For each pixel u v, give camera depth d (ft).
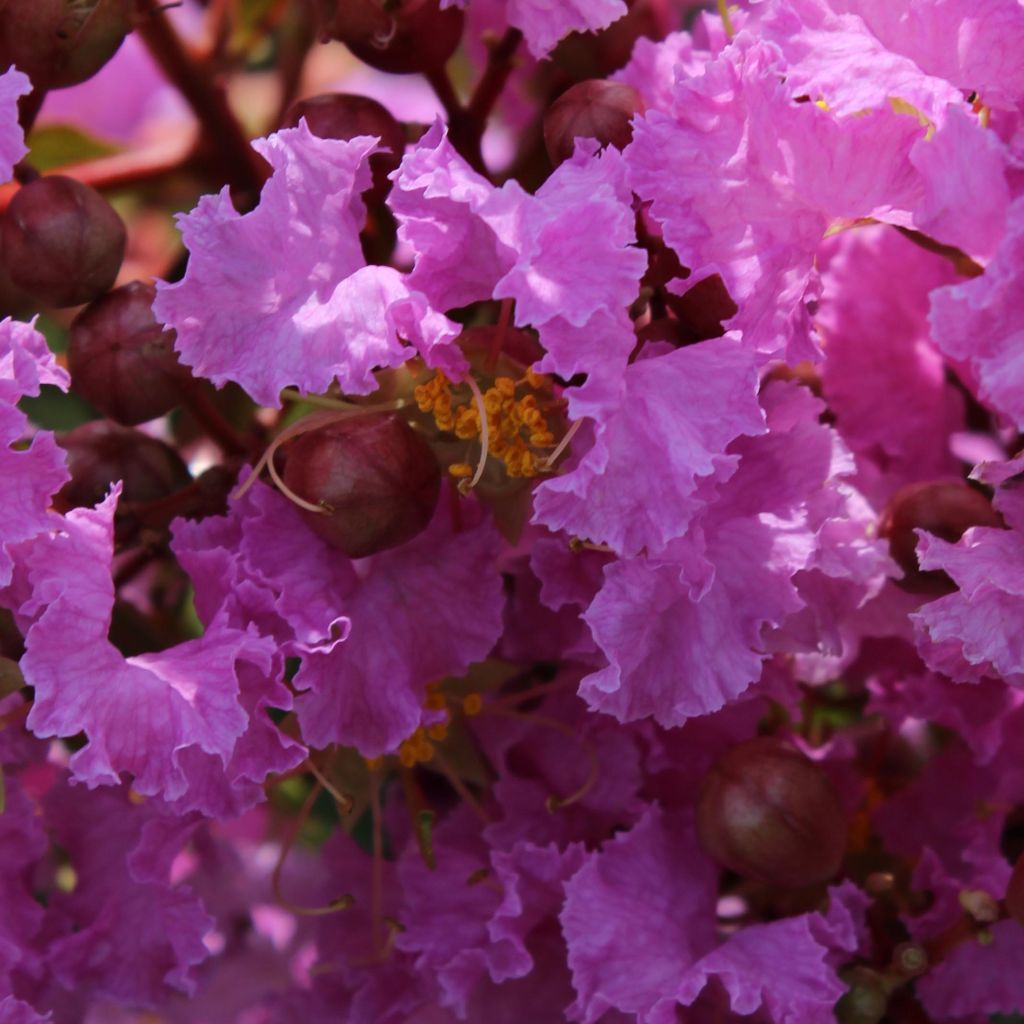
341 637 0.81
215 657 0.81
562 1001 0.87
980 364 0.78
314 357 0.80
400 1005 0.87
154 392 0.85
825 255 0.87
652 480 0.80
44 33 0.85
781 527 0.82
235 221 0.81
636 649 0.81
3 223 0.85
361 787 0.88
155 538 0.86
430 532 0.84
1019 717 0.86
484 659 0.85
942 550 0.81
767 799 0.84
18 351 0.81
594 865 0.85
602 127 0.82
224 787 0.81
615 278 0.79
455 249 0.80
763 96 0.80
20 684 0.82
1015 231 0.78
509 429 0.82
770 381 0.83
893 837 0.87
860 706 0.90
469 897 0.87
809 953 0.83
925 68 0.81
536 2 0.83
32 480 0.81
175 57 0.94
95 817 0.87
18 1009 0.84
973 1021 0.86
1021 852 0.87
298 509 0.83
